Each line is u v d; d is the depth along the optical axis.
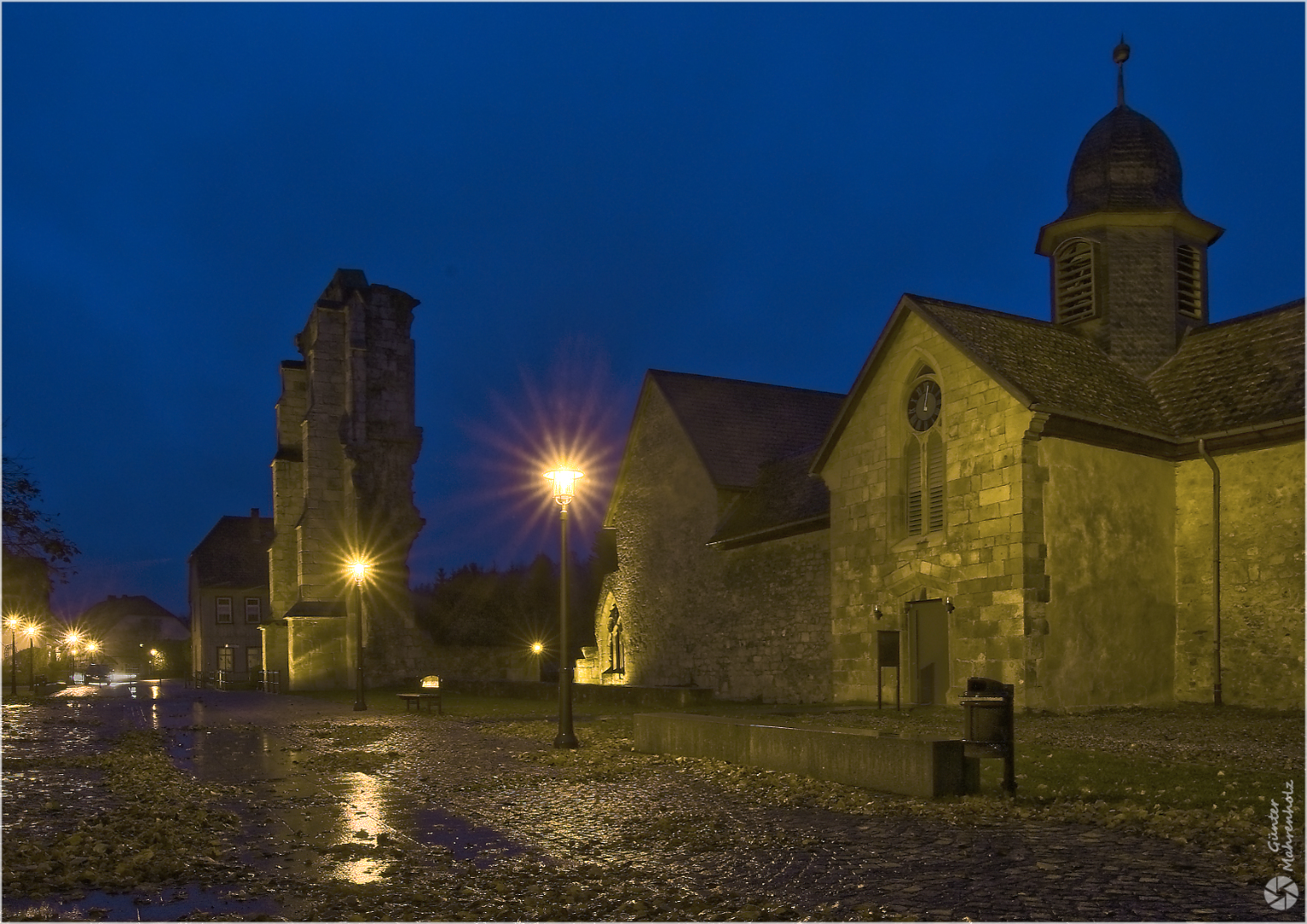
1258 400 21.39
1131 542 21.86
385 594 42.94
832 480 26.23
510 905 7.53
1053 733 16.50
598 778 13.48
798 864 8.47
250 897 7.80
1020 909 7.04
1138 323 25.09
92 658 110.19
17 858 8.88
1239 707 20.98
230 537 74.75
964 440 22.12
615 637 40.19
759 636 30.70
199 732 22.06
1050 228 26.44
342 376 44.56
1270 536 20.78
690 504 35.16
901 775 11.23
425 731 21.28
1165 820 9.42
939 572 22.55
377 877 8.43
